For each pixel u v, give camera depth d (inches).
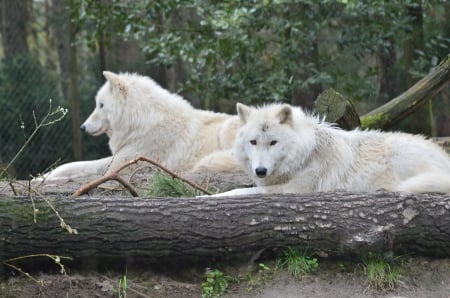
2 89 734.5
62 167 497.4
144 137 493.0
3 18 892.6
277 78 663.8
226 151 475.5
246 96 679.7
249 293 274.4
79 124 711.7
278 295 271.6
